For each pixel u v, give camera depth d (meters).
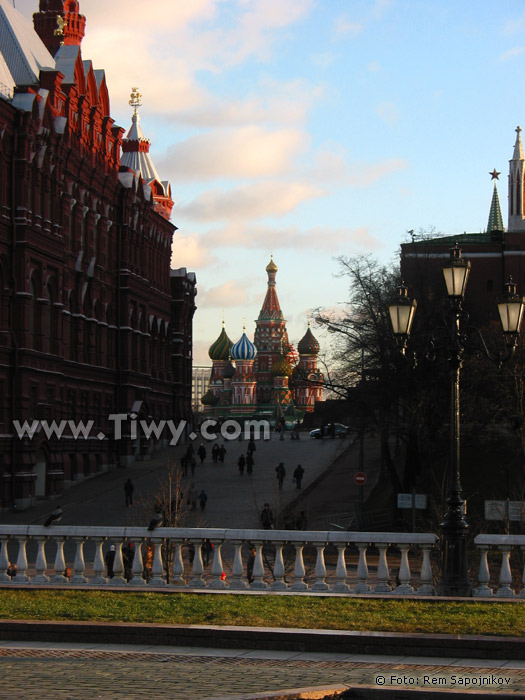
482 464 72.31
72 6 97.31
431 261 71.50
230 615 19.19
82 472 83.12
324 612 19.55
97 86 92.12
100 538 25.30
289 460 94.06
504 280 105.06
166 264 113.31
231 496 73.62
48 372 74.38
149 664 15.95
